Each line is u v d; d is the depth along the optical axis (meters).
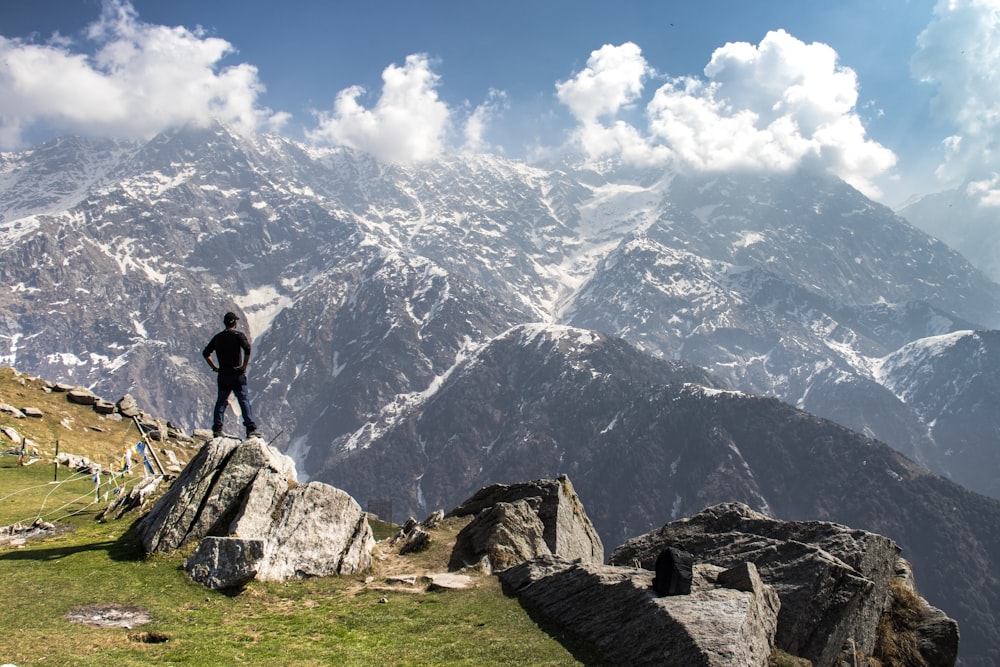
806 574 27.08
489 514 36.28
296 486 31.64
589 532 43.72
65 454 63.00
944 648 30.70
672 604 21.98
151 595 25.03
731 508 35.44
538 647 22.17
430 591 28.72
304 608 26.03
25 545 31.42
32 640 19.94
